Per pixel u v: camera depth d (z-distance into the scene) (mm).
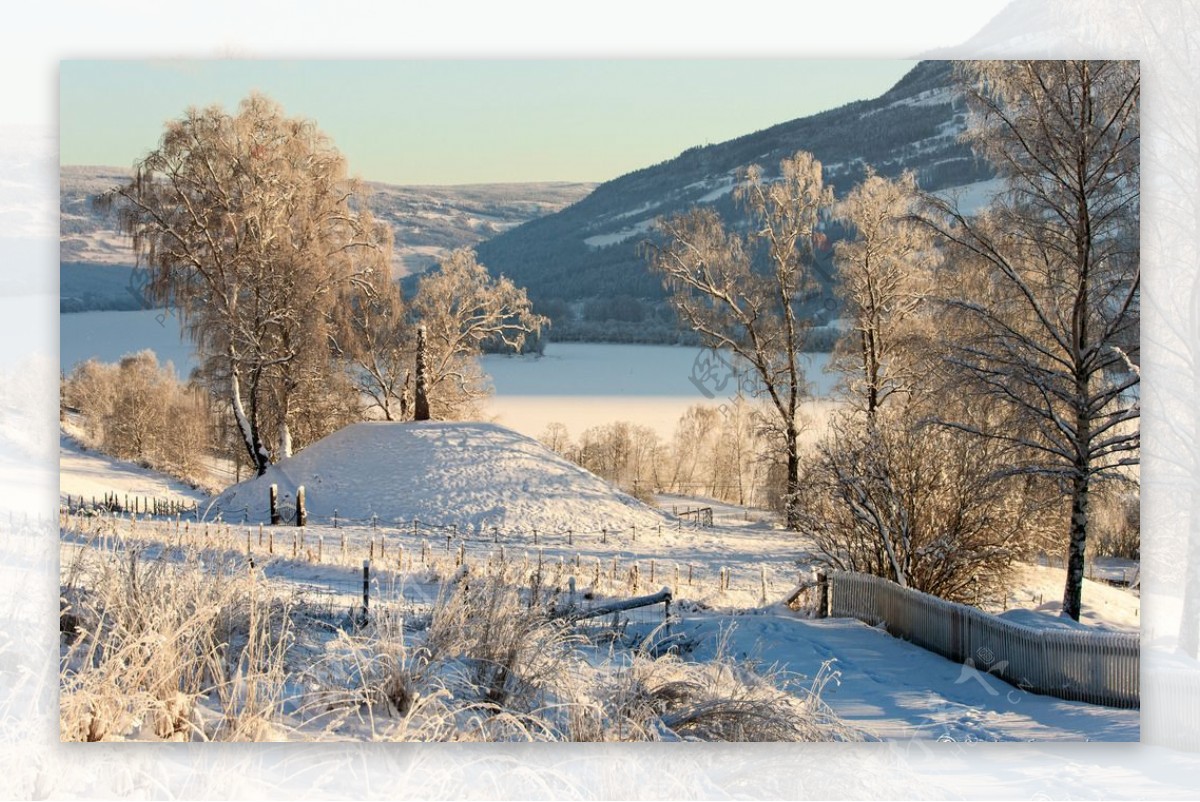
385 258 43188
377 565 22156
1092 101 19922
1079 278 20359
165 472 53875
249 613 8430
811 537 22297
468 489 37438
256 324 39062
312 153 40531
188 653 7359
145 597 7680
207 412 42844
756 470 45656
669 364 83688
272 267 38906
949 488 20453
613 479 65938
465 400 50406
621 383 81062
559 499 38062
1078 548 20422
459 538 32344
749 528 41625
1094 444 21000
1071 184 20328
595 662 10414
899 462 20547
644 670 8875
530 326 50375
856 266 39875
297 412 42812
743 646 14844
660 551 33219
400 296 45938
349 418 46094
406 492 37000
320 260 40031
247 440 39656
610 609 14875
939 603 15773
